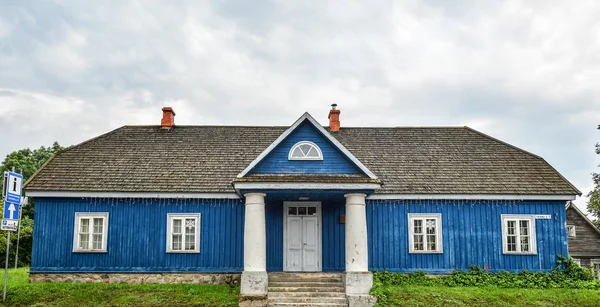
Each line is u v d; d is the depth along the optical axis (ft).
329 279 59.41
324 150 59.21
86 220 66.33
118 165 70.54
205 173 69.31
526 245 67.15
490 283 63.00
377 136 80.84
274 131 81.76
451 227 66.85
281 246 65.77
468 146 78.07
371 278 55.01
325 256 65.62
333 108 83.41
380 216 66.90
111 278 64.80
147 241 65.62
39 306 53.52
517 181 69.05
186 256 65.41
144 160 72.08
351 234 56.18
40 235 65.31
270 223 66.23
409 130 82.94
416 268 65.77
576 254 100.73
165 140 77.87
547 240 66.85
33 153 175.22
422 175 69.92
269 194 59.88
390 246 66.18
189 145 76.64
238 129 82.02
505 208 67.51
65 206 66.03
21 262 104.88
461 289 59.26
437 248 66.28
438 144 78.64
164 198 66.23
